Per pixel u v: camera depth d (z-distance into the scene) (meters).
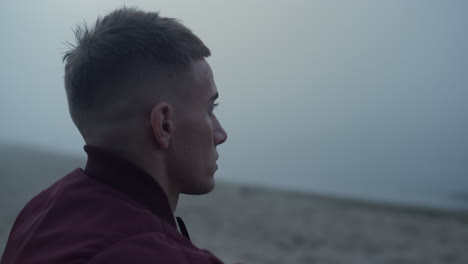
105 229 0.93
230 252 7.46
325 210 12.50
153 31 1.05
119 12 1.09
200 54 1.11
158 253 0.87
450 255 8.58
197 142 1.08
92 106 1.05
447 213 13.47
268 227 9.63
